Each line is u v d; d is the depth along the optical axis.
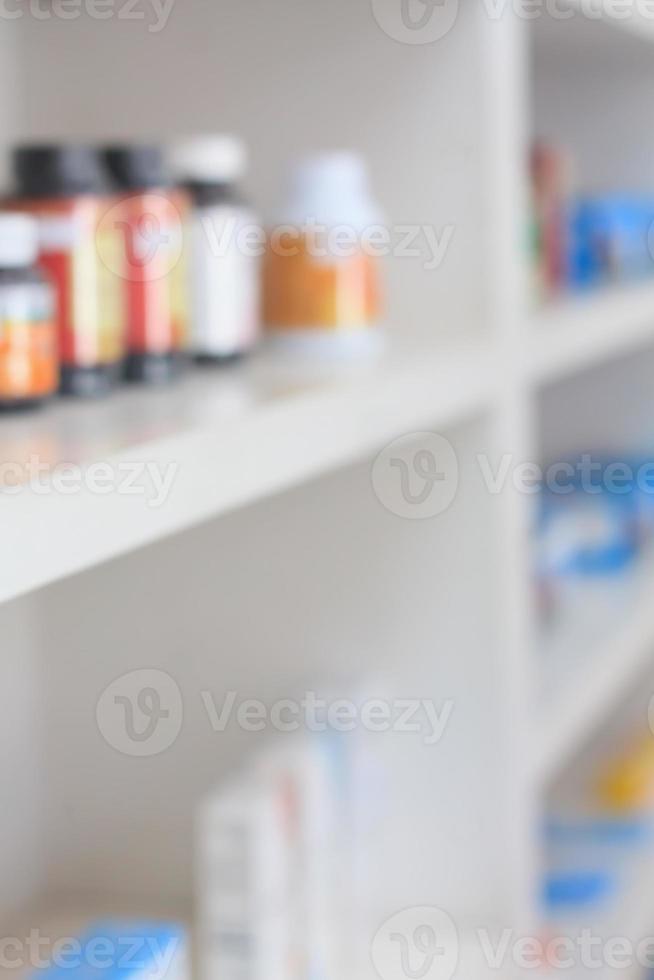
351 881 1.24
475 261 1.26
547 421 2.43
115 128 1.32
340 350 1.12
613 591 1.98
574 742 2.21
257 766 1.13
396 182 1.27
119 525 0.68
